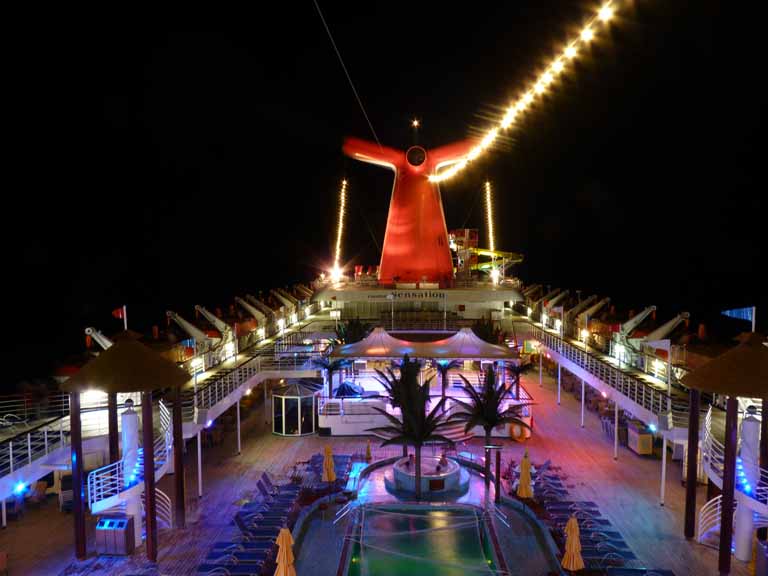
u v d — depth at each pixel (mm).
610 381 23844
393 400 20125
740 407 19188
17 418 21859
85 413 21609
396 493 20234
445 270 39625
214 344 29875
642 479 20938
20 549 16062
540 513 18125
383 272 40000
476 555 16094
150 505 15281
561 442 25125
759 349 14172
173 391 17281
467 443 25062
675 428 18047
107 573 14805
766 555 13445
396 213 39344
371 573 15164
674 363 24484
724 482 14422
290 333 39094
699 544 16156
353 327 31562
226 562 14625
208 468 22516
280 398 26688
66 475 18547
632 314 33406
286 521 17141
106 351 15422
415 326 36844
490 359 26203
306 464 22859
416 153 38750
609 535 16312
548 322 41531
